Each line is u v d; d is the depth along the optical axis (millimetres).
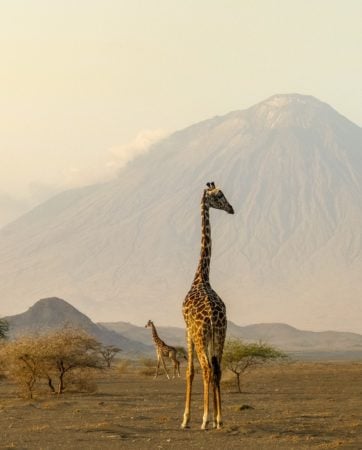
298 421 36938
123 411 43844
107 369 123875
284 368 122375
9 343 62031
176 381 82250
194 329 32281
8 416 41344
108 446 29188
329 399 54500
